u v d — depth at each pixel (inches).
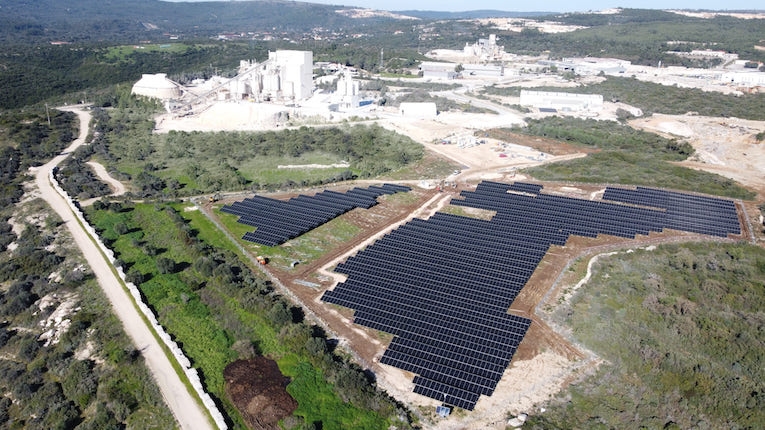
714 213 4291.3
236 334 3058.6
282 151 6510.8
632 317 2938.0
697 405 2391.7
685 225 4092.0
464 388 2532.0
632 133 6899.6
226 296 3415.4
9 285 3681.1
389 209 4714.6
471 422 2354.8
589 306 3085.6
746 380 2487.7
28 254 3939.5
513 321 2967.5
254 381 2672.2
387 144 6648.6
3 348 3088.1
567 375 2603.3
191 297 3435.0
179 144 6860.2
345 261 3750.0
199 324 3157.0
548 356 2731.3
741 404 2358.5
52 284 3592.5
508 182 5251.0
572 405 2431.1
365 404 2459.4
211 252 3978.8
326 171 5871.1
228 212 4704.7
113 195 5196.9
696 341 2746.1
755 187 4943.4
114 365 2827.3
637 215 4259.4
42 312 3321.9
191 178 5708.7
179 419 2466.8
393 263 3646.7
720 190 4781.0
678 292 3181.6
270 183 5502.0
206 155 6456.7
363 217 4562.0
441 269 3548.2
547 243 3868.1
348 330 3019.2
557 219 4242.1
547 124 7421.3
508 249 3799.2
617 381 2546.8
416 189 5137.8
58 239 4224.9
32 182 5526.6
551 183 5157.5
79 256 3961.6
